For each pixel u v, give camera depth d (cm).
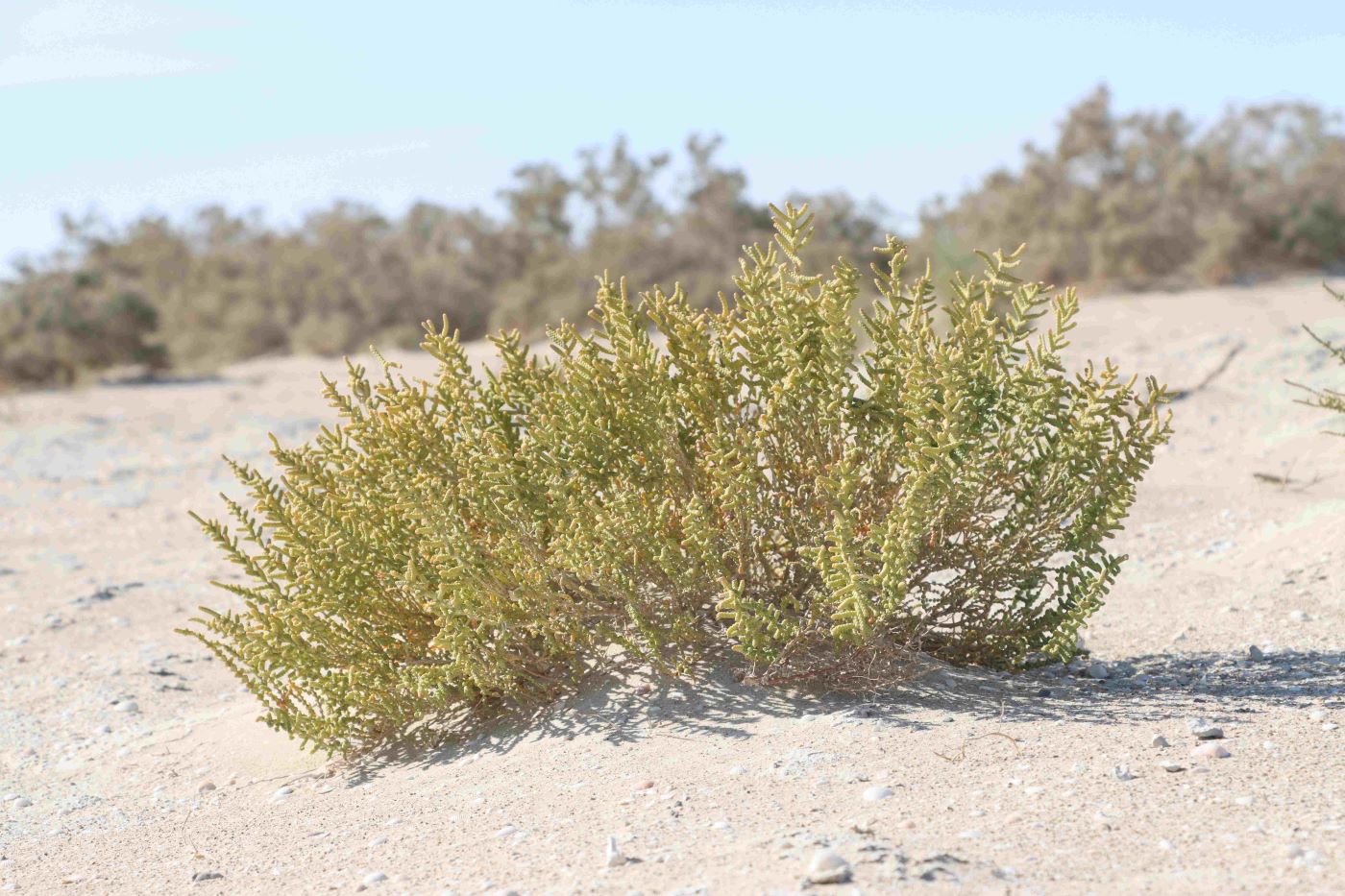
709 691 402
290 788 420
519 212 3503
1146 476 836
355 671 430
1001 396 405
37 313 2433
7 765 498
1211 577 594
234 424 1489
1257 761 310
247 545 912
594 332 417
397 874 307
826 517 398
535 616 414
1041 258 2500
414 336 2881
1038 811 284
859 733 357
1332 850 246
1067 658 419
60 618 732
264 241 3647
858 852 263
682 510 411
